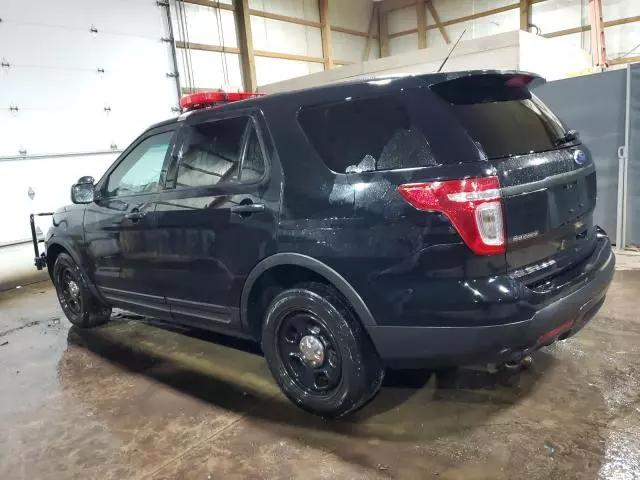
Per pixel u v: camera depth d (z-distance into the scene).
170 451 2.48
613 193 5.55
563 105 5.70
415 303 2.17
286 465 2.30
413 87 2.24
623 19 10.55
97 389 3.25
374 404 2.74
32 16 7.09
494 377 2.93
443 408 2.65
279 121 2.61
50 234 4.45
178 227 3.11
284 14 12.03
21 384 3.43
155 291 3.45
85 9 7.70
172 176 3.21
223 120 2.91
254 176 2.70
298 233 2.46
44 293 6.27
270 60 11.79
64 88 7.48
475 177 2.03
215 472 2.29
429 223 2.10
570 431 2.36
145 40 8.59
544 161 2.31
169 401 3.00
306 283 2.58
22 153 7.03
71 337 4.34
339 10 13.55
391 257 2.20
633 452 2.18
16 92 6.96
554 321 2.15
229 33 10.80
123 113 8.29
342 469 2.23
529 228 2.17
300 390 2.68
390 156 2.25
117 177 3.75
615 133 5.44
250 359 3.54
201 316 3.17
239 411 2.82
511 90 2.50
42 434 2.74
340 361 2.46
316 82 9.97
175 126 3.25
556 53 8.55
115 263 3.73
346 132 2.39
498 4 12.42
